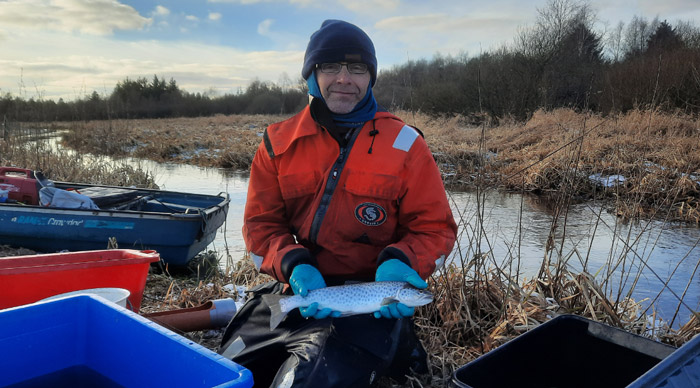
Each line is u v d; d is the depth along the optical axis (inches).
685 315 198.7
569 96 967.0
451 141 697.6
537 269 247.4
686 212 365.7
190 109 2343.8
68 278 142.6
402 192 112.5
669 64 766.5
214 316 143.9
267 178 120.2
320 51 110.2
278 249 112.3
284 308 99.9
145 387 89.0
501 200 437.4
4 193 258.1
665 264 260.8
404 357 115.0
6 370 92.9
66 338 100.0
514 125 847.7
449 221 114.3
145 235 244.1
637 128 578.6
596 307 158.2
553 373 111.9
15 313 93.6
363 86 113.0
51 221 241.6
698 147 522.0
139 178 472.7
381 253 108.5
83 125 1003.3
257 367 109.1
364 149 112.0
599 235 317.1
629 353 104.3
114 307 96.0
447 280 162.4
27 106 886.4
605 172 458.9
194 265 262.4
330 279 114.7
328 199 112.6
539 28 1072.2
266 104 2271.2
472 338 150.1
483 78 1026.7
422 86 1141.7
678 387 77.3
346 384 97.7
